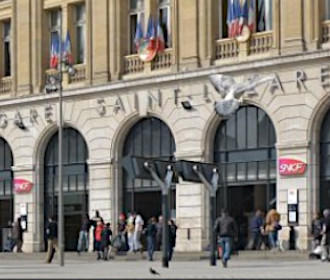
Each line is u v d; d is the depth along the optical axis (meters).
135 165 34.62
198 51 50.03
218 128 49.62
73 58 55.81
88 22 54.84
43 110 56.62
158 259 46.56
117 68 53.53
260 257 43.38
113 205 53.09
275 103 46.75
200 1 50.03
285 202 46.22
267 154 47.53
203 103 49.38
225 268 35.09
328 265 36.91
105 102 53.66
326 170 45.69
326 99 45.09
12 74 58.53
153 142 52.03
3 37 59.66
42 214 57.12
